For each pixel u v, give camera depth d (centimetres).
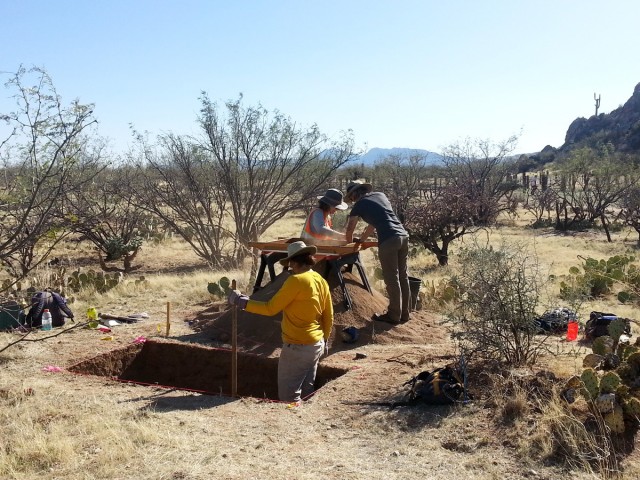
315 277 573
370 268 1459
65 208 1316
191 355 719
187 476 392
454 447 439
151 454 426
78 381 606
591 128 13475
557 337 740
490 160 4003
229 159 1647
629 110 12719
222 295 1049
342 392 555
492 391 499
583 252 1950
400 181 3784
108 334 790
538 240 2338
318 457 426
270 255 832
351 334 729
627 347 537
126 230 1980
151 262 1828
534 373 527
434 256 1825
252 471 400
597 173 3456
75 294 1100
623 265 1345
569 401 467
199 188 1716
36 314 822
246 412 520
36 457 424
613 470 393
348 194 811
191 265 1747
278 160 1694
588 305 994
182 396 566
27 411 510
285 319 573
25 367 648
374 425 481
